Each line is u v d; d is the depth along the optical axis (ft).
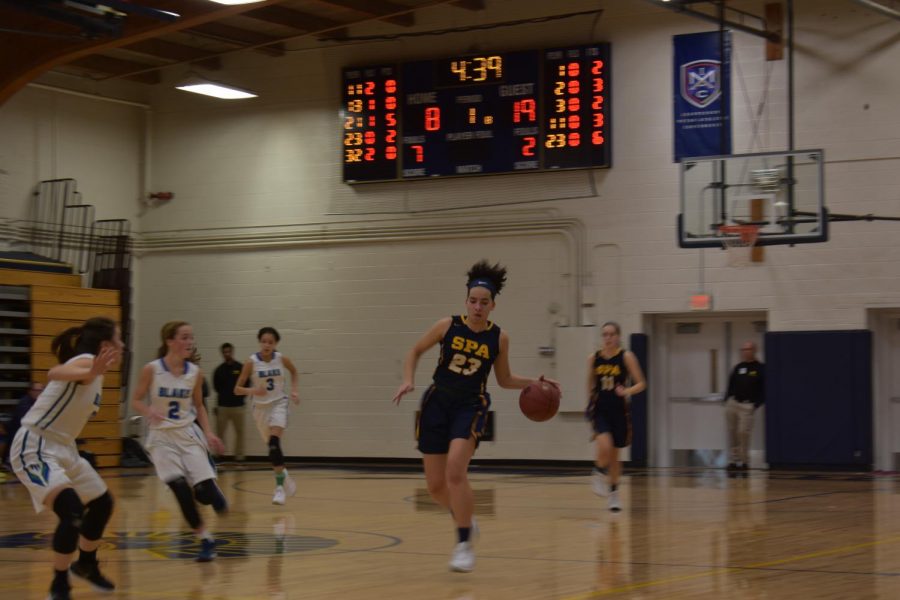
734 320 58.85
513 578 21.12
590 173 60.18
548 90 60.39
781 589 19.44
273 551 25.71
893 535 28.32
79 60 66.54
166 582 20.77
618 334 35.76
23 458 18.81
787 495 41.45
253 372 40.09
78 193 67.92
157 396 25.54
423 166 63.21
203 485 25.22
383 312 65.10
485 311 21.74
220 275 69.36
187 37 65.92
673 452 59.88
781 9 56.18
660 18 58.80
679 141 58.18
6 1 43.09
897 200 54.03
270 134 68.33
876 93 54.49
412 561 23.80
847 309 54.80
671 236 58.34
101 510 19.65
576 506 37.50
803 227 49.14
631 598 18.56
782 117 56.13
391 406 64.69
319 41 66.74
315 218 66.95
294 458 66.80
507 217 62.08
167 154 71.10
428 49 64.03
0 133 64.80
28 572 22.47
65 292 61.31
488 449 62.08
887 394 55.52
